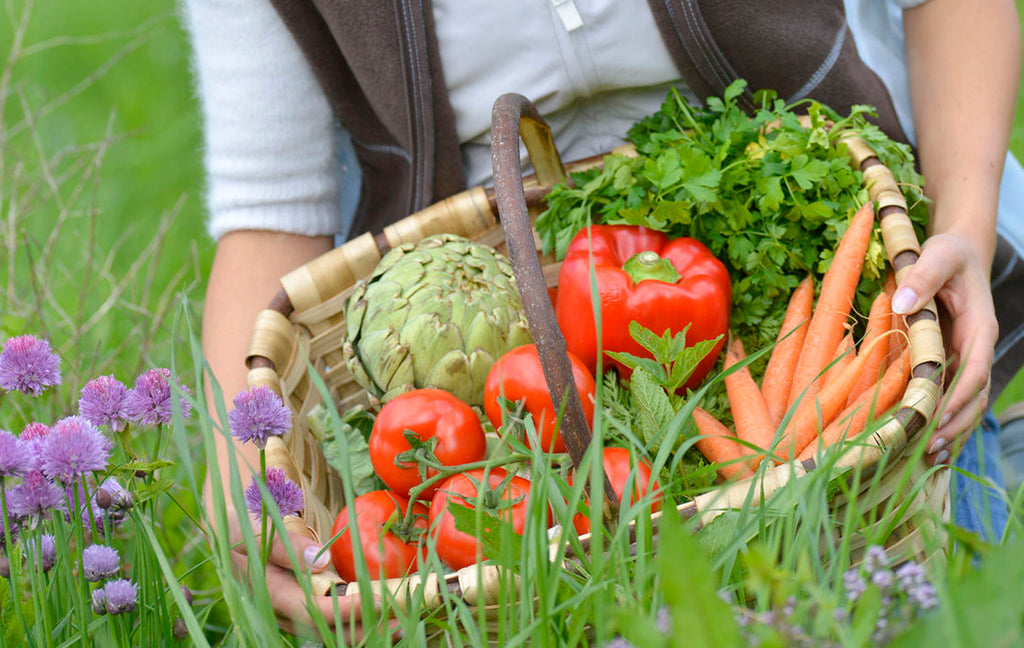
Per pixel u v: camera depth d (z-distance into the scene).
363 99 1.64
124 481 1.17
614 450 1.26
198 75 1.73
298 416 1.44
